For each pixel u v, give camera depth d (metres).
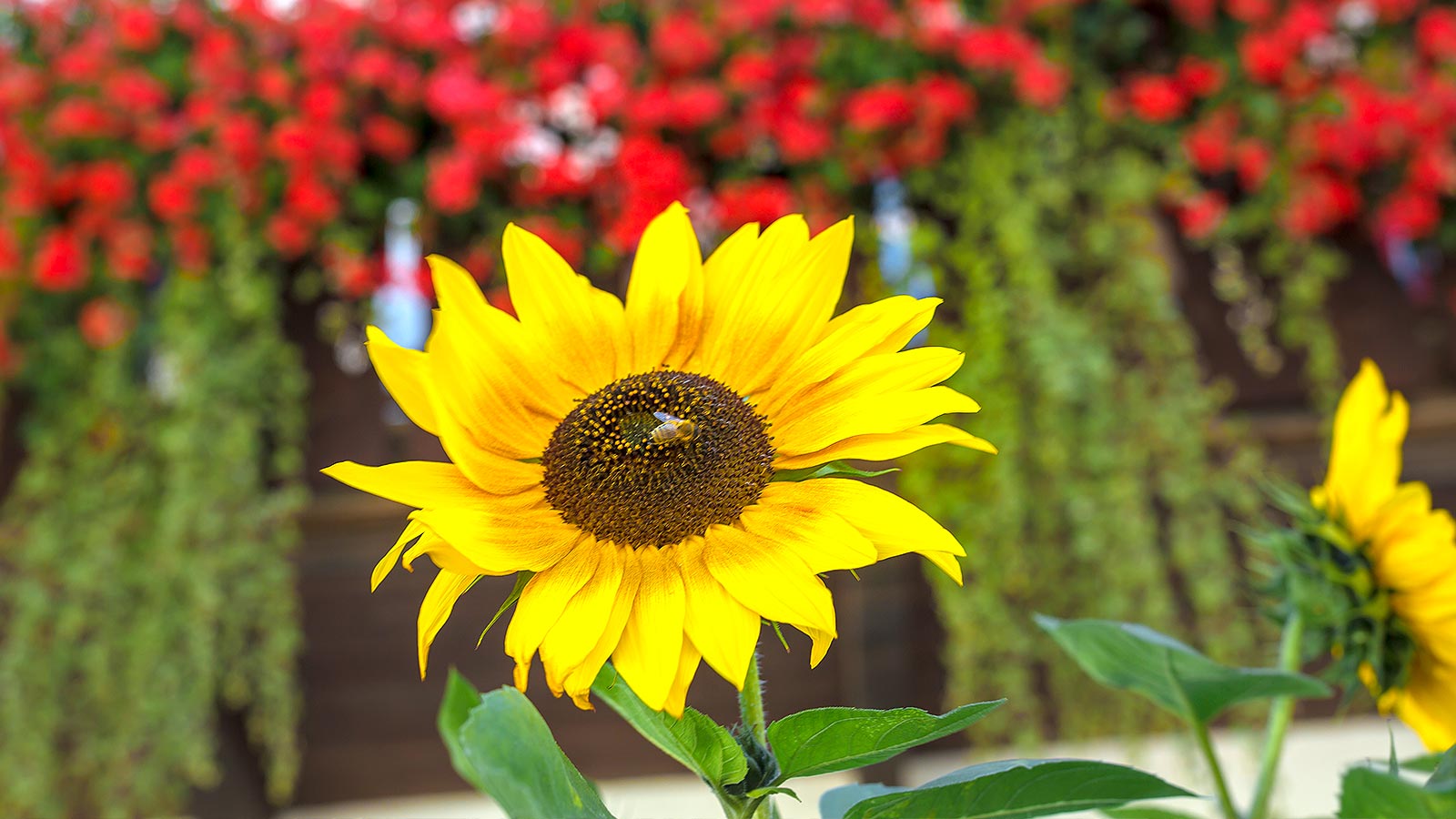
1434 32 2.71
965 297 2.52
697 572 0.39
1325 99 2.69
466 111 2.45
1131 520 2.38
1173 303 2.56
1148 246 2.63
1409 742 2.64
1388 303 2.83
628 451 0.40
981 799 0.37
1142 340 2.50
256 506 2.44
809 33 2.58
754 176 2.58
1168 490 2.41
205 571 2.33
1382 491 0.58
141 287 2.64
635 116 2.47
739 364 0.45
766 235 0.46
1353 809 0.31
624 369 0.45
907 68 2.58
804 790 2.34
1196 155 2.62
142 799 2.41
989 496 2.35
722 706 2.57
